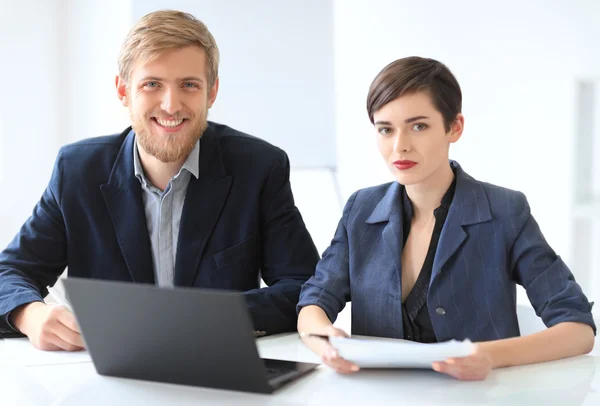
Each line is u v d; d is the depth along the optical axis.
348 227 1.80
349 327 1.95
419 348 1.28
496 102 3.66
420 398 1.26
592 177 3.52
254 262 2.02
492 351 1.42
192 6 4.02
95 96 4.14
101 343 1.37
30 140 3.98
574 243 3.56
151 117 1.88
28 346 1.67
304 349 1.62
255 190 2.01
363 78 3.89
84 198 1.97
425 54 3.77
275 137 4.02
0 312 1.74
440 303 1.65
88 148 2.04
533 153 3.61
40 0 3.98
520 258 1.64
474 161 3.72
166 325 1.27
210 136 2.04
